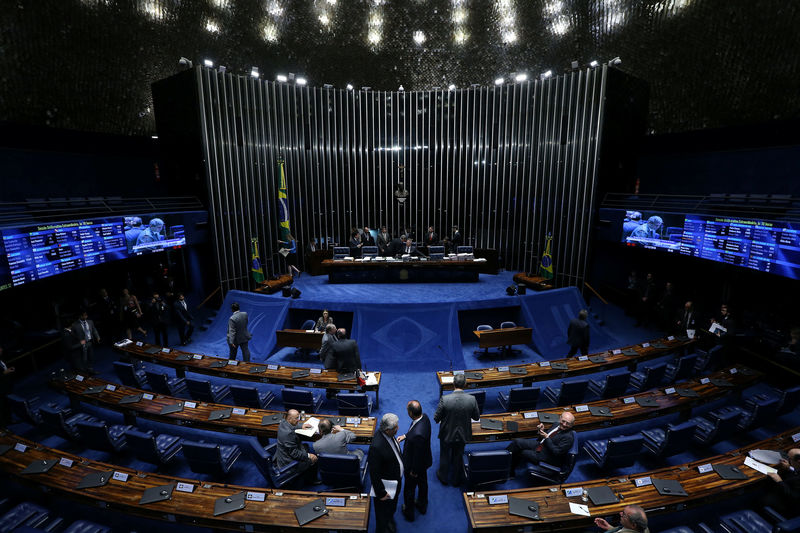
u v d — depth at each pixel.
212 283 12.94
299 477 5.04
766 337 9.12
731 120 11.15
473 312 10.48
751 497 4.92
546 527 3.78
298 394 6.21
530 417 5.63
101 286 12.44
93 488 4.21
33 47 10.15
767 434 6.33
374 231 16.14
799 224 7.42
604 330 10.80
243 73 14.53
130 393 6.39
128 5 11.71
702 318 10.80
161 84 12.38
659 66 12.41
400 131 15.76
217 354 9.73
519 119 14.29
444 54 16.14
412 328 9.81
